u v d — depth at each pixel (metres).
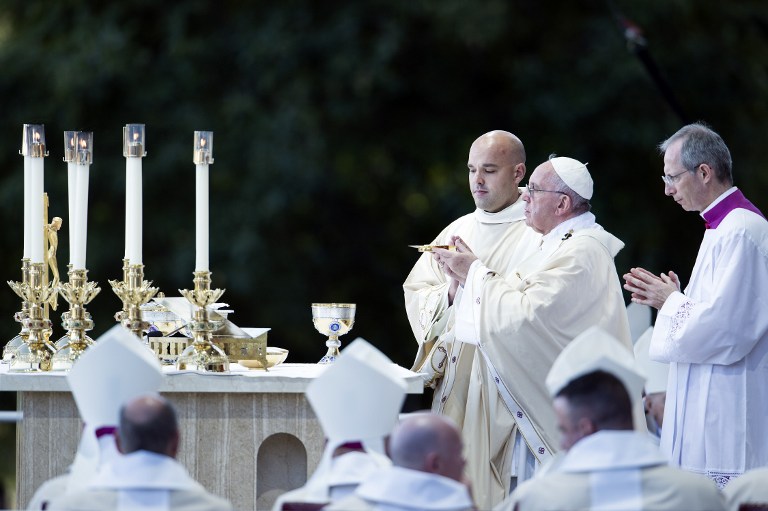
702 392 19.95
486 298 20.11
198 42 44.16
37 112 43.88
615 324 20.34
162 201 44.41
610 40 43.47
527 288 20.20
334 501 14.05
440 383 21.75
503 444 20.53
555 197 20.81
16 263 46.06
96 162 44.06
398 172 46.25
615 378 13.51
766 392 19.84
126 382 14.95
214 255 42.75
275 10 44.19
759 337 19.64
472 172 22.11
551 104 43.28
